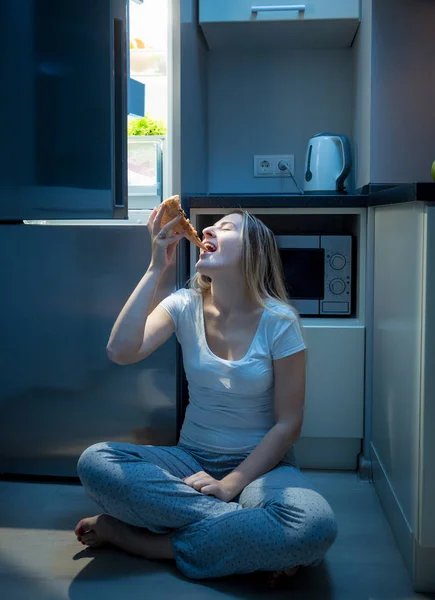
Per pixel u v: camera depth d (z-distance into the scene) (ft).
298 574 4.93
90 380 6.64
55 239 6.54
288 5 7.52
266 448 5.09
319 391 6.93
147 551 5.07
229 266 5.29
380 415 6.28
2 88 6.05
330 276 7.21
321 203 6.69
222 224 5.47
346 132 8.66
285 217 8.77
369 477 6.84
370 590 4.73
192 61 7.49
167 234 5.26
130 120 7.23
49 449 6.77
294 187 8.77
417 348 4.64
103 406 6.67
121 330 5.16
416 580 4.72
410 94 6.99
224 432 5.36
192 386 5.52
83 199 6.00
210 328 5.47
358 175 7.88
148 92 7.87
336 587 4.76
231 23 7.65
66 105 5.95
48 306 6.61
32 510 6.07
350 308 7.22
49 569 4.97
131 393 6.63
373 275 6.80
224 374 5.24
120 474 4.91
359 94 7.81
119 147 6.03
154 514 4.85
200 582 4.78
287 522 4.47
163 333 5.50
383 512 6.05
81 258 6.52
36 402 6.73
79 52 5.88
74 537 5.51
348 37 8.18
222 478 5.32
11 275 6.62
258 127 8.75
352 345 6.87
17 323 6.66
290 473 5.07
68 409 6.70
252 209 6.80
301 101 8.68
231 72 8.72
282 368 5.19
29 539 5.47
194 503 4.82
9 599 4.56
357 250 7.20
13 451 6.82
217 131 8.80
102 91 5.88
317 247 7.20
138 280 6.47
